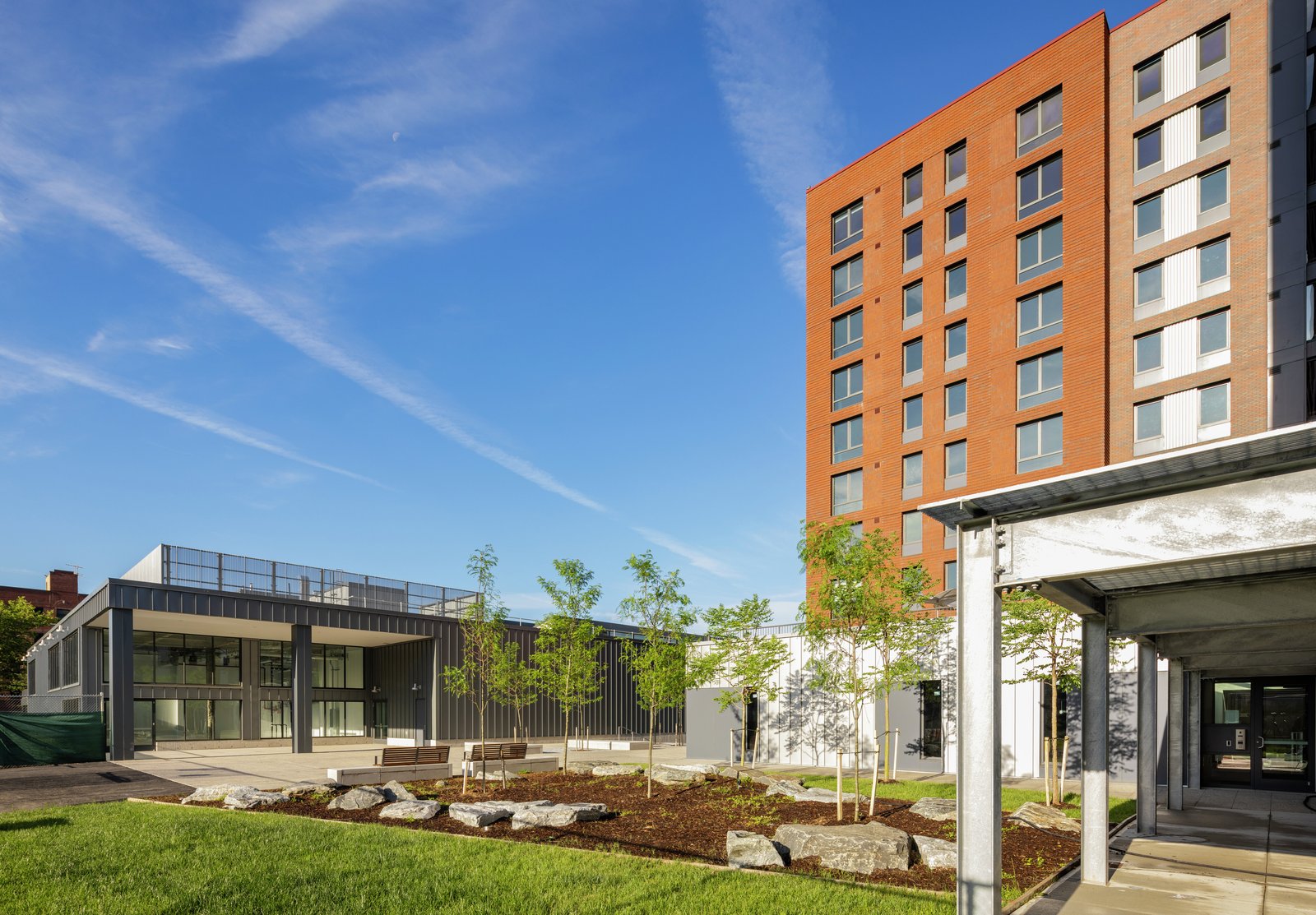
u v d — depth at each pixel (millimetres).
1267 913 8289
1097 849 9742
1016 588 8617
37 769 25938
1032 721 23859
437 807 14102
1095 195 32438
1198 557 6352
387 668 46844
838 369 41875
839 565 14992
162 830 12828
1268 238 28719
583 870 9875
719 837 12352
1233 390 28969
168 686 39656
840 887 9055
